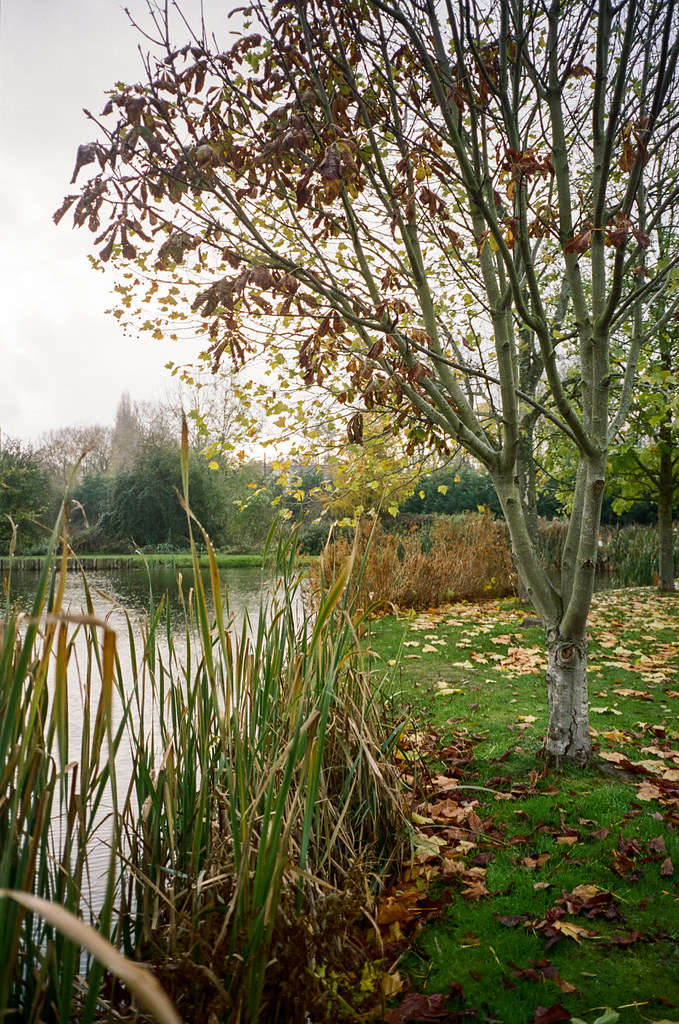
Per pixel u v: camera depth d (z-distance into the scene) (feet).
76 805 5.08
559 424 11.30
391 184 11.75
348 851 7.15
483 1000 6.27
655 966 6.70
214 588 5.69
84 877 8.31
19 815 4.78
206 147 9.72
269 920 4.90
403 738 11.26
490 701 15.83
